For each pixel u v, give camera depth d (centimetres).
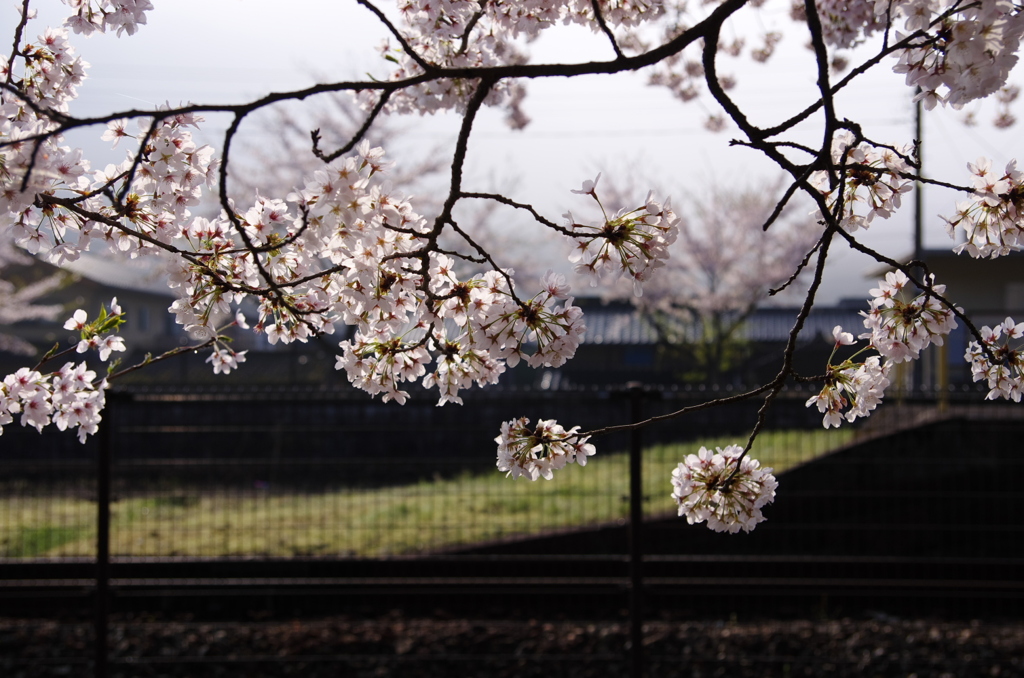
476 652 425
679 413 169
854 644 428
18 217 180
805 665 410
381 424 473
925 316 170
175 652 424
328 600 491
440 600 493
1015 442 604
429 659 416
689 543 575
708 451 187
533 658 405
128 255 194
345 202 152
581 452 178
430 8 221
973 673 400
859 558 478
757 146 164
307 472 546
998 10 149
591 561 483
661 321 2245
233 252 178
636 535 375
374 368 183
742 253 2069
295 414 626
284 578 472
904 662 408
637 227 159
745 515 184
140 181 184
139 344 2814
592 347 2384
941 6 162
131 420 604
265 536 542
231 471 548
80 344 198
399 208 167
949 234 179
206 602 486
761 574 498
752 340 2220
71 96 207
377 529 546
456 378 184
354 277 168
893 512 597
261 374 2280
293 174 1842
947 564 493
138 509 570
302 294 186
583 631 448
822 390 177
